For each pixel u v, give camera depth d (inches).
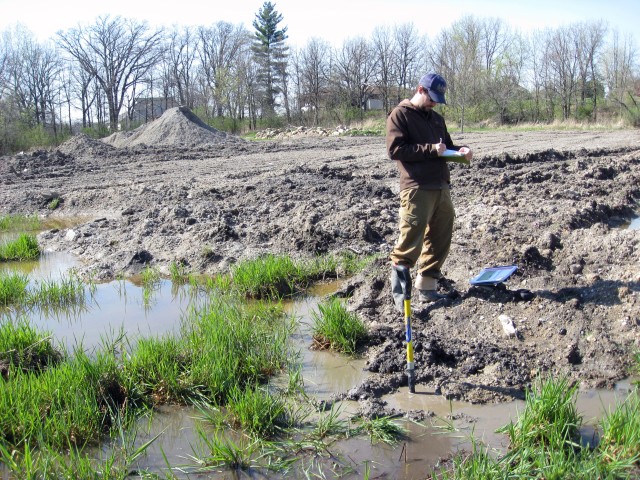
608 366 197.0
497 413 177.2
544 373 195.9
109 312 273.6
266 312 258.1
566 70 2160.4
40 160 822.5
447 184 223.6
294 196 465.4
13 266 354.6
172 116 1197.7
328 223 360.5
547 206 387.2
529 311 227.6
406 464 154.6
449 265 281.9
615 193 454.6
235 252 337.4
